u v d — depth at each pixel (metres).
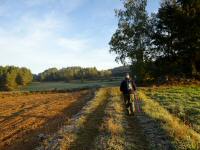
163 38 56.47
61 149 12.41
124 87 19.38
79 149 12.47
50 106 31.48
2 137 17.88
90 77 173.12
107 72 173.25
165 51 57.53
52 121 21.25
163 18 54.94
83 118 18.75
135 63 59.34
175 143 11.88
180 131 13.34
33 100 44.56
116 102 25.75
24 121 22.61
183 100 27.03
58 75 190.50
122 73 165.38
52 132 16.48
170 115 19.23
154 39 57.81
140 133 14.45
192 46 52.91
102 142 12.73
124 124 16.27
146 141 13.06
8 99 50.12
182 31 53.38
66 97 42.97
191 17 51.38
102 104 26.20
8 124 22.17
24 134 18.02
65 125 17.28
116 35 61.16
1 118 26.09
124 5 60.94
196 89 39.16
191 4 52.69
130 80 19.55
